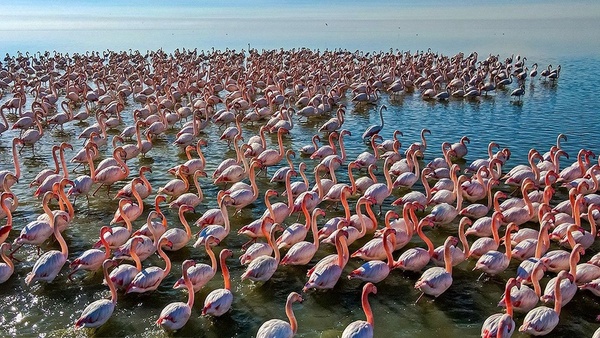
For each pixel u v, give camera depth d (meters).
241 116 35.84
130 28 149.00
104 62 70.25
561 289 13.59
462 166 25.86
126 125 34.53
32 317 13.80
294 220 19.48
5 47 91.81
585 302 14.37
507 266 15.41
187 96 44.12
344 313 14.09
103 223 19.25
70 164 26.23
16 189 22.56
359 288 15.20
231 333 13.31
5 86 45.06
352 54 68.56
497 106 40.03
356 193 21.48
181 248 17.28
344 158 25.94
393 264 15.16
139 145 26.44
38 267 14.71
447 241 14.57
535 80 52.00
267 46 94.88
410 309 14.24
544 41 90.69
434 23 154.12
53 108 37.25
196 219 19.69
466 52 78.00
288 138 31.41
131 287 14.20
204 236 16.69
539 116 36.19
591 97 42.59
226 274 14.02
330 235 16.70
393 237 15.85
